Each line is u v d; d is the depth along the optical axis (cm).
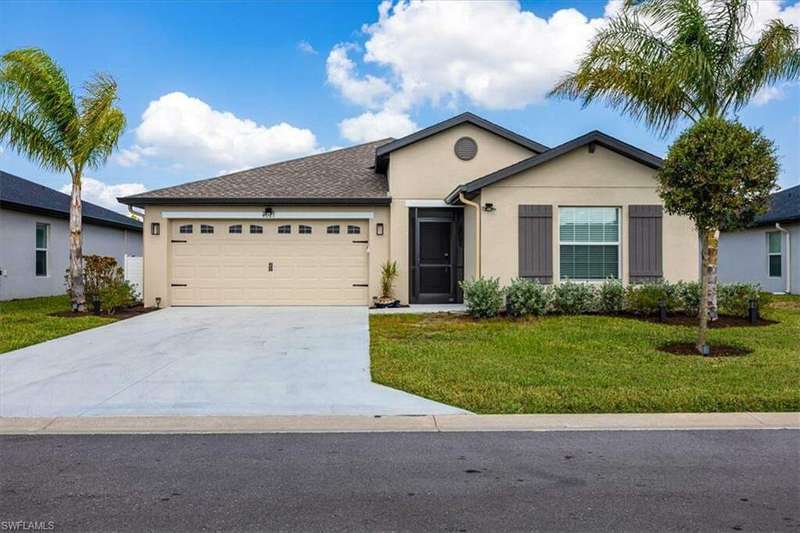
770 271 2080
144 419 605
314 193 1546
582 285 1288
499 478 441
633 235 1335
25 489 421
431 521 368
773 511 381
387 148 1525
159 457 492
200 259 1522
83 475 449
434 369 783
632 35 1149
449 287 1584
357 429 573
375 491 416
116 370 811
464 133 1559
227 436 554
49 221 1930
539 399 646
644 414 609
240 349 952
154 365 841
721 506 389
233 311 1422
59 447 519
